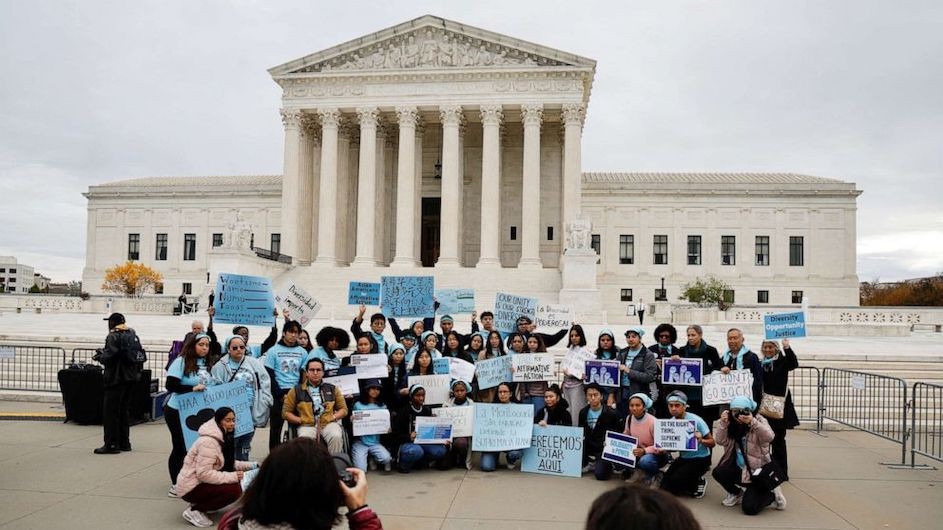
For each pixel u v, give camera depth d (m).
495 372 15.64
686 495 13.02
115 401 15.07
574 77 61.84
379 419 14.07
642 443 13.47
